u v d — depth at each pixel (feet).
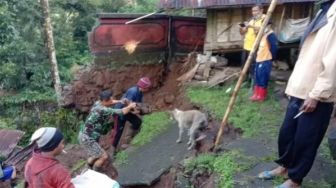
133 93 23.24
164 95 31.73
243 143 18.10
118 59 32.96
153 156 22.40
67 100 34.12
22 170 28.43
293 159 11.93
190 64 32.01
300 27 28.76
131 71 33.30
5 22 44.06
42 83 46.65
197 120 20.66
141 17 31.30
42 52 47.98
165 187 19.40
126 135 26.58
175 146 22.38
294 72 11.60
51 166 10.85
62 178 10.85
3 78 46.03
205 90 28.09
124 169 22.15
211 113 23.40
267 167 15.40
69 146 30.81
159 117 27.76
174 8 28.37
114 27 32.40
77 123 34.12
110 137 27.35
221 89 27.86
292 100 11.79
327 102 10.72
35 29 47.37
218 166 16.21
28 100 44.32
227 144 18.35
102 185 12.48
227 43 29.78
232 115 22.24
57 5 54.80
